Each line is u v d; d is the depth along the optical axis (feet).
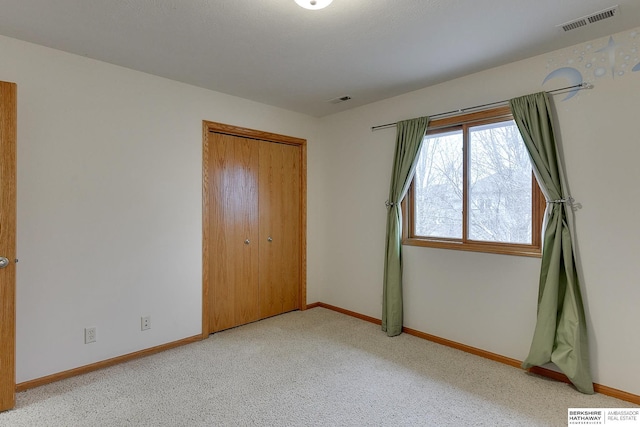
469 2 6.08
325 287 14.11
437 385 7.89
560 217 7.82
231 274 11.65
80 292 8.39
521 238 8.94
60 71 8.07
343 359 9.25
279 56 8.38
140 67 9.07
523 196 8.91
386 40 7.54
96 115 8.60
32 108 7.72
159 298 9.75
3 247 6.79
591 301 7.60
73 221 8.28
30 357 7.72
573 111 7.79
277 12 6.43
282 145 13.14
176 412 6.80
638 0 5.99
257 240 12.40
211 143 11.02
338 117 13.41
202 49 8.01
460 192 10.18
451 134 10.40
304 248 13.75
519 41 7.57
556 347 7.82
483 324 9.43
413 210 11.30
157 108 9.66
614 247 7.31
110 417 6.61
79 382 7.95
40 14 6.52
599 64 7.43
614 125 7.27
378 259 12.05
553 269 7.83
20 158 7.57
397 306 10.98
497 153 9.38
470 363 9.02
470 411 6.88
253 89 10.75
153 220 9.61
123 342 9.09
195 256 10.50
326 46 7.84
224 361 9.11
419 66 8.97
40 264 7.84
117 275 8.98
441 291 10.32
